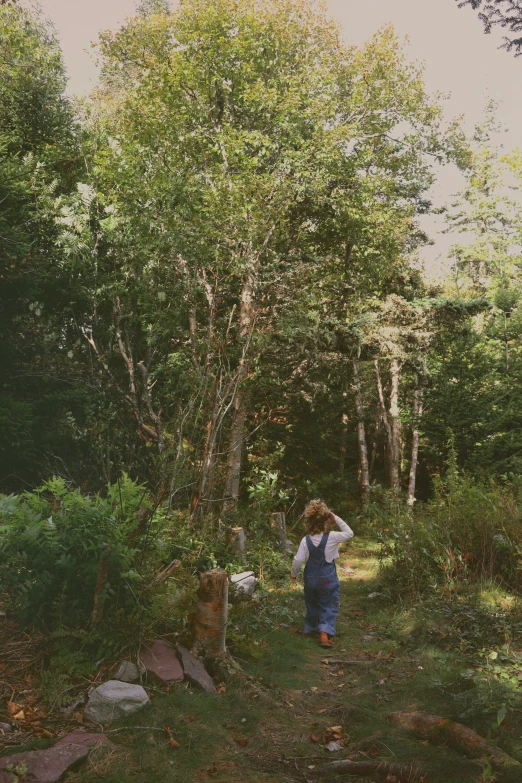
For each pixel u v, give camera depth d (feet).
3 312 40.45
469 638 20.31
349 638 22.35
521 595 24.85
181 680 15.46
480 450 53.98
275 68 54.80
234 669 16.94
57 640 15.74
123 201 42.39
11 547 15.79
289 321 42.52
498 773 11.66
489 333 64.34
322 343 48.03
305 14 56.39
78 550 16.48
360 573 33.88
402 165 62.28
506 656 17.51
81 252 42.86
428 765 11.87
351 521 48.91
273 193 46.29
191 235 39.47
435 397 58.13
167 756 12.60
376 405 80.84
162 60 54.70
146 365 41.09
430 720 13.64
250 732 14.01
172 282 41.29
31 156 45.62
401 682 17.13
